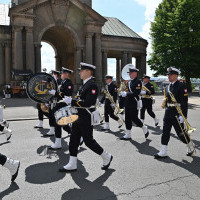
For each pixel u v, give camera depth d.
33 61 27.08
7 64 30.03
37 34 27.84
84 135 4.27
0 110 5.28
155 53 37.50
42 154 5.40
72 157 4.36
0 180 3.95
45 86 5.43
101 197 3.38
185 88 4.98
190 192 3.54
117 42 35.47
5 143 6.34
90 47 30.45
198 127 8.80
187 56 34.09
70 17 29.55
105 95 8.38
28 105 15.76
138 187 3.70
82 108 4.29
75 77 30.61
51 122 7.16
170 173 4.28
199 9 33.66
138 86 6.63
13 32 27.58
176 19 33.59
